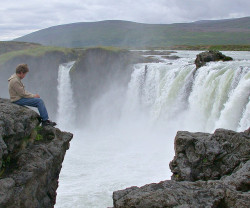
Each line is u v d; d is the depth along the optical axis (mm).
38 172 9406
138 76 29578
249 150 10180
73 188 15609
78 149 23469
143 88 29531
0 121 9125
